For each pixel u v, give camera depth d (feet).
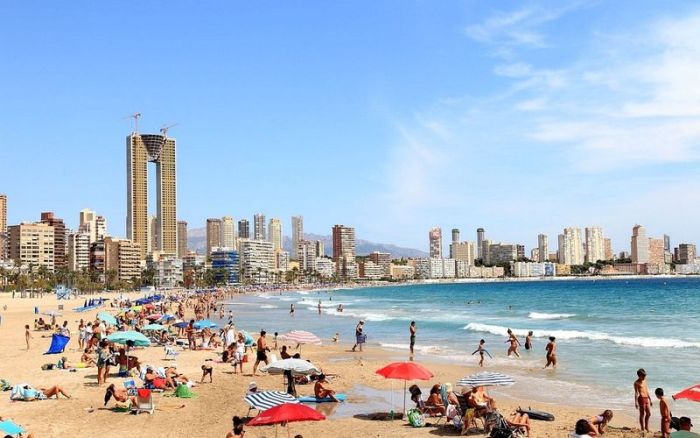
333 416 68.80
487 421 59.82
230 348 110.32
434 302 411.13
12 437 53.11
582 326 185.88
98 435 59.67
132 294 645.92
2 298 504.02
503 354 121.19
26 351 123.85
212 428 62.39
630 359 110.22
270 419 44.47
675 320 203.51
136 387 76.59
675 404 73.92
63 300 463.42
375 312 288.51
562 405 74.79
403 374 63.72
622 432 60.34
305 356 123.03
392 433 61.11
